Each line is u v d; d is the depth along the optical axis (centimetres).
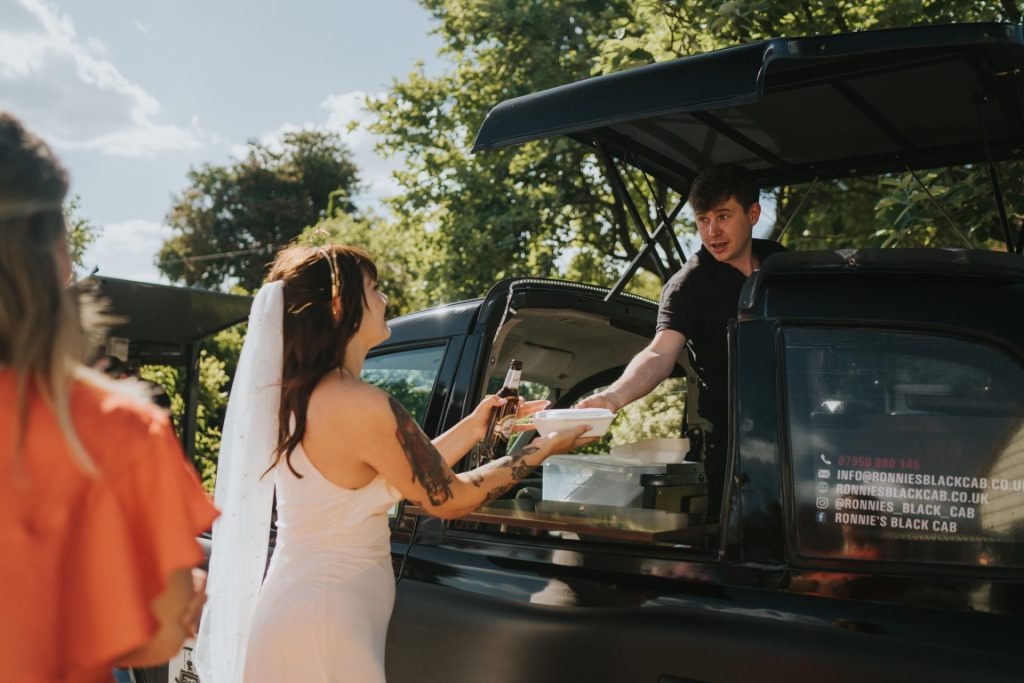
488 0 1105
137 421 123
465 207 1116
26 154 118
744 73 219
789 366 193
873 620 175
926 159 339
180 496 124
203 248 4525
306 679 195
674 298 278
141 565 121
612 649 201
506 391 240
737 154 341
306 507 202
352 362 209
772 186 378
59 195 121
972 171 444
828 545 184
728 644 186
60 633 117
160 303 700
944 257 188
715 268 282
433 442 234
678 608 194
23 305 117
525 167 1090
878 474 183
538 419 219
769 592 187
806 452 189
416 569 240
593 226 1103
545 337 310
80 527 118
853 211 800
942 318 184
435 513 205
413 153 1274
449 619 228
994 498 175
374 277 210
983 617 169
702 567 196
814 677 176
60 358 118
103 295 661
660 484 242
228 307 732
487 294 269
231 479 211
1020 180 433
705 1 589
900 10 502
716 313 279
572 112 248
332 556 201
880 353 188
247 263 4416
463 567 232
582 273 1198
